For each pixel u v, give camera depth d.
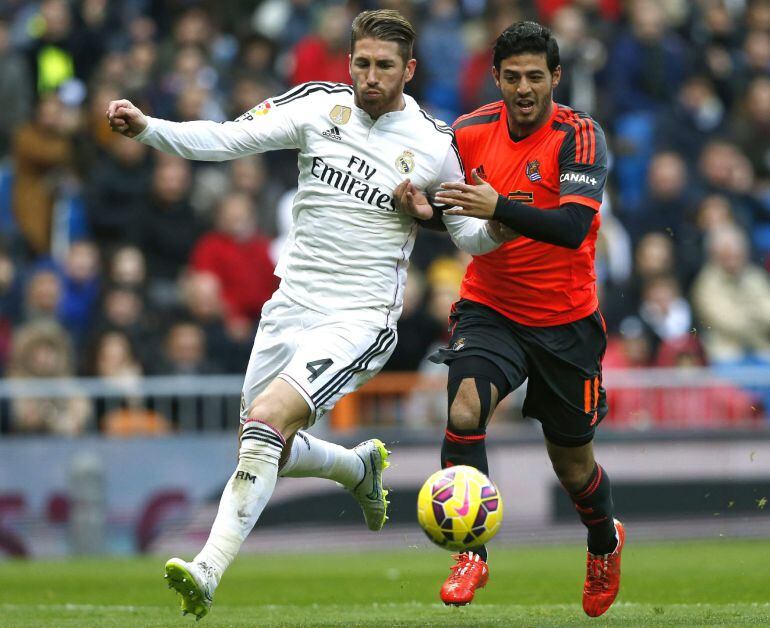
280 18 65.69
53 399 45.84
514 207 21.22
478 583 22.72
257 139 22.31
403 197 21.97
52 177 54.66
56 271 51.84
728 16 68.38
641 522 48.28
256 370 22.83
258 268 51.62
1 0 63.16
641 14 63.09
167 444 46.34
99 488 45.44
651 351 50.53
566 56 60.44
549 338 23.20
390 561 41.94
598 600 24.12
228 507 21.03
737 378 49.22
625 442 48.38
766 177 62.62
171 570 20.06
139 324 47.94
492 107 23.58
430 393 47.50
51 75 58.59
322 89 22.67
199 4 63.88
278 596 30.73
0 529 45.12
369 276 22.23
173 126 21.94
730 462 48.94
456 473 20.53
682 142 60.53
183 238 52.56
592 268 23.52
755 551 43.03
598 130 22.59
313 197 22.39
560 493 48.31
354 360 22.00
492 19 62.22
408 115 22.48
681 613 24.59
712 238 54.56
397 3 62.16
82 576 36.53
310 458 23.83
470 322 23.34
